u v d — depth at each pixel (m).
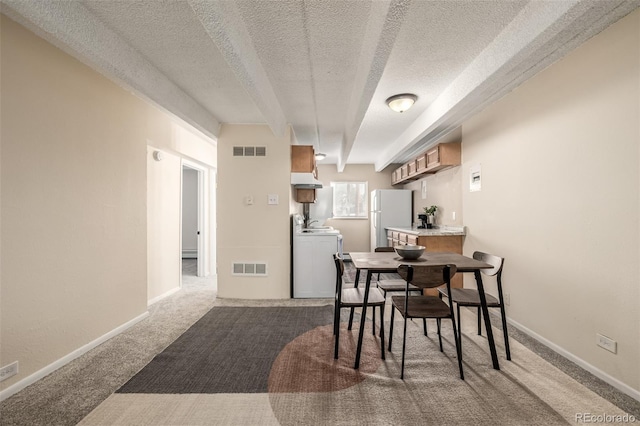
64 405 1.68
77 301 2.26
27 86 1.88
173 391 1.82
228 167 3.90
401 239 4.78
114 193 2.67
